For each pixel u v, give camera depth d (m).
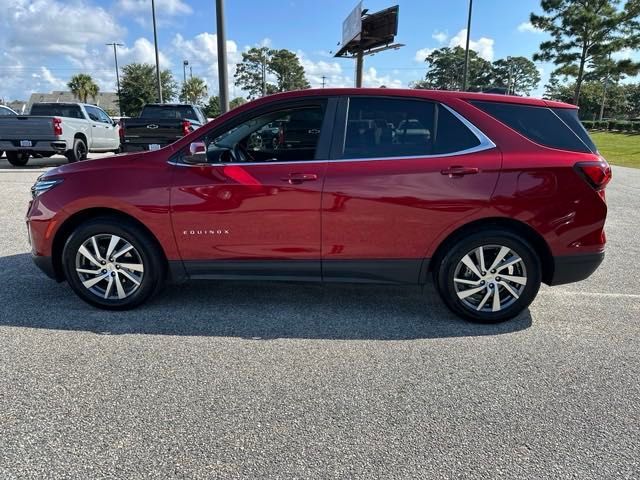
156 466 2.26
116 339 3.52
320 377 3.05
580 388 2.97
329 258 3.78
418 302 4.36
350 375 3.08
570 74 38.97
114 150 16.86
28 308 4.05
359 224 3.68
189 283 4.76
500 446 2.44
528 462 2.32
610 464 2.32
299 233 3.73
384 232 3.69
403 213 3.65
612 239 6.86
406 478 2.21
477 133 3.66
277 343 3.51
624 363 3.29
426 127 3.70
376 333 3.70
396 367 3.20
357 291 4.62
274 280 3.90
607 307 4.31
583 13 36.19
